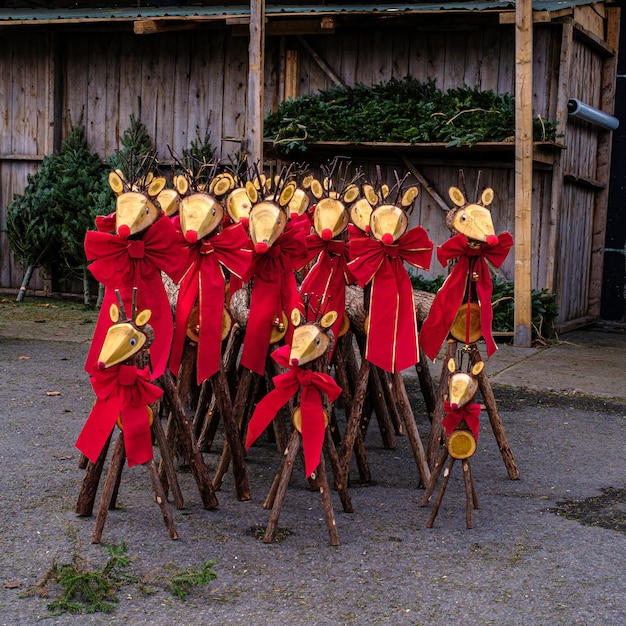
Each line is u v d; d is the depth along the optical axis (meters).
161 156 10.54
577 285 10.24
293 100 9.67
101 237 3.78
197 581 3.28
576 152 9.76
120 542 3.67
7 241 11.16
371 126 8.97
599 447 5.32
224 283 4.19
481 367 3.97
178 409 4.02
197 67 10.36
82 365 7.23
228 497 4.31
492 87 9.41
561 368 7.65
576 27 8.98
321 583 3.36
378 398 5.12
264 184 4.50
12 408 5.76
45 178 10.43
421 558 3.60
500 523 4.02
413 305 4.25
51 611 3.10
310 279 4.41
